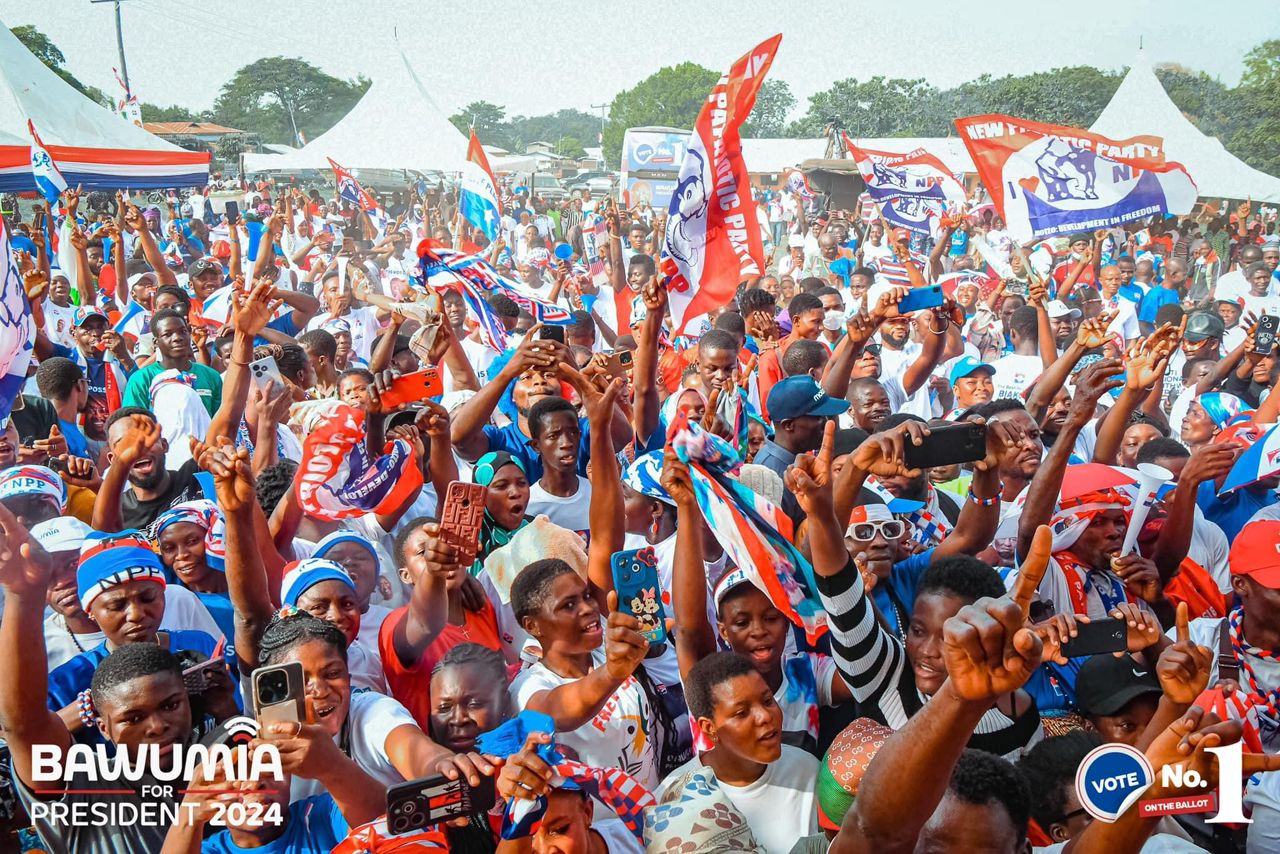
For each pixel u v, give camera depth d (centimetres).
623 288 1075
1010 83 4794
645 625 361
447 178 4025
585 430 596
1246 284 1255
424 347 613
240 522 364
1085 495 437
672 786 336
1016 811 267
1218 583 518
